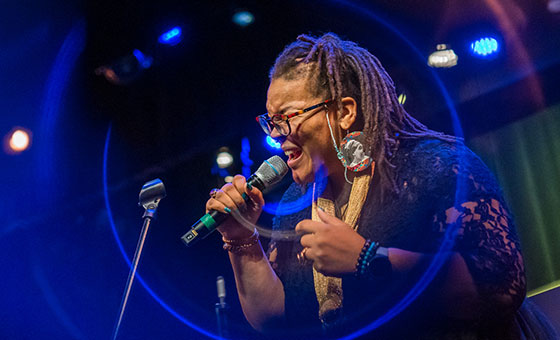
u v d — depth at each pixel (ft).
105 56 15.76
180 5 15.11
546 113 17.34
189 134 15.93
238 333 13.46
